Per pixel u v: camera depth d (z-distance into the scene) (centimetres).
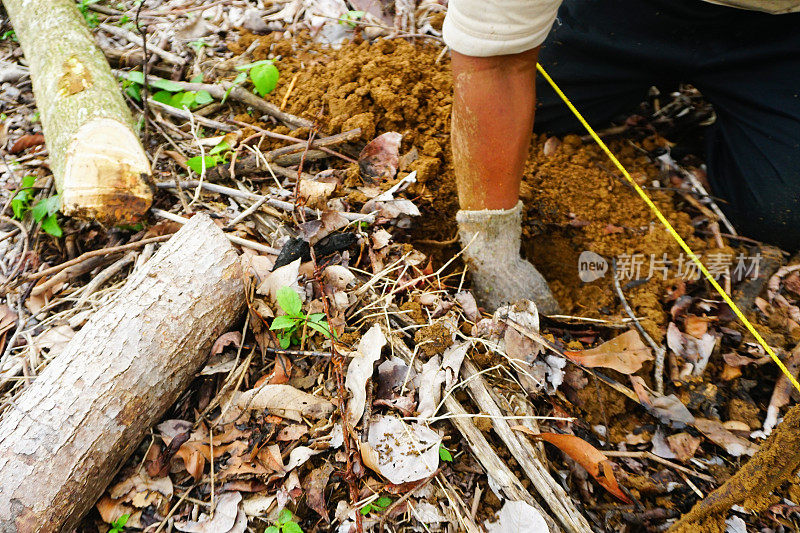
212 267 72
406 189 91
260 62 98
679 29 88
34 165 94
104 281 82
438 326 73
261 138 93
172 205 88
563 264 91
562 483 69
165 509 67
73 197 78
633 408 76
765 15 83
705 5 85
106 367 65
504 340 75
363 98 97
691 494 70
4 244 87
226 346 74
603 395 75
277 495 66
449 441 70
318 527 65
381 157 92
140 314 68
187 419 71
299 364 73
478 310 80
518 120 71
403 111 96
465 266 83
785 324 83
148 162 83
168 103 99
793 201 85
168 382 69
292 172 91
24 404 64
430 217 91
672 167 97
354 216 84
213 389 73
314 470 67
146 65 94
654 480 71
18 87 105
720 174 94
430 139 95
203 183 87
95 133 80
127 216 81
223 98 98
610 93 95
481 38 65
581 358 75
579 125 99
